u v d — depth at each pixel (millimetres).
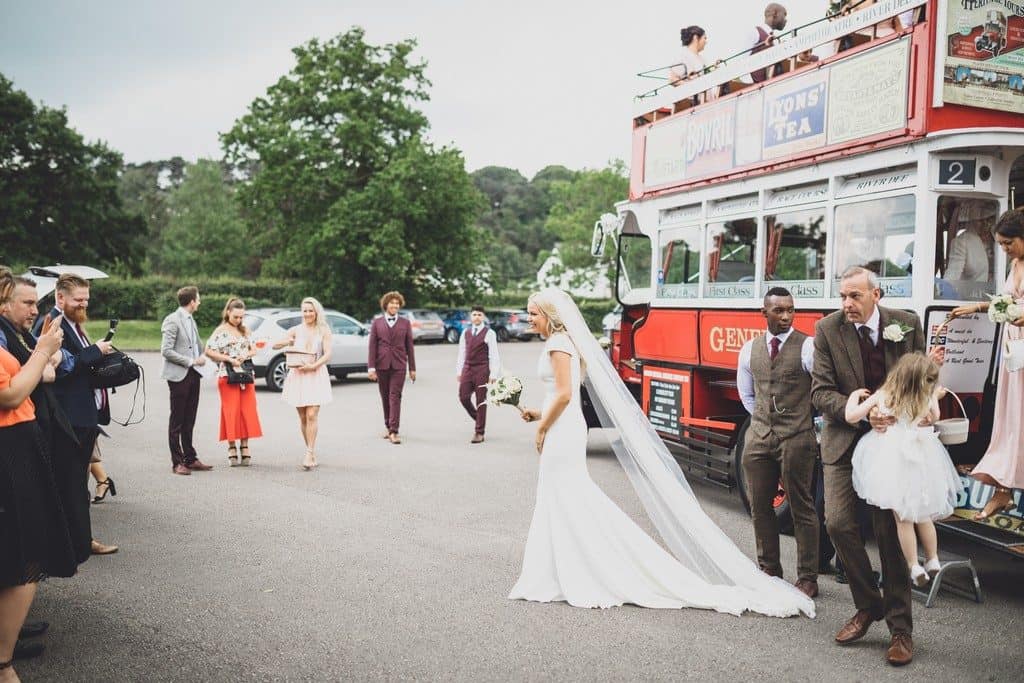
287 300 44781
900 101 5516
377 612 4578
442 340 37812
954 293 5457
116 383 5473
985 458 5023
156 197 89188
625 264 9430
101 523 6465
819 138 6254
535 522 4984
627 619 4531
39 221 46125
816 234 6383
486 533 6270
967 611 4758
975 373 5547
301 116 40719
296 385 8703
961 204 5469
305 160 39750
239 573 5250
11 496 3559
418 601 4766
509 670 3824
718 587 4824
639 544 4891
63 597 4785
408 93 41562
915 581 4176
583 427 5035
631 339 9109
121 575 5199
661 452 5203
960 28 5301
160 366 21562
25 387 3551
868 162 5832
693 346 7824
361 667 3846
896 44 5559
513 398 5223
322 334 8812
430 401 15477
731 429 7195
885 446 4000
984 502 5023
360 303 41219
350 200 38531
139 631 4277
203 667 3840
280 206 41156
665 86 8391
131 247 49500
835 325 4363
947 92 5281
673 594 4785
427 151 40969
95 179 47500
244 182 42500
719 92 7531
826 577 5430
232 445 8969
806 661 3980
